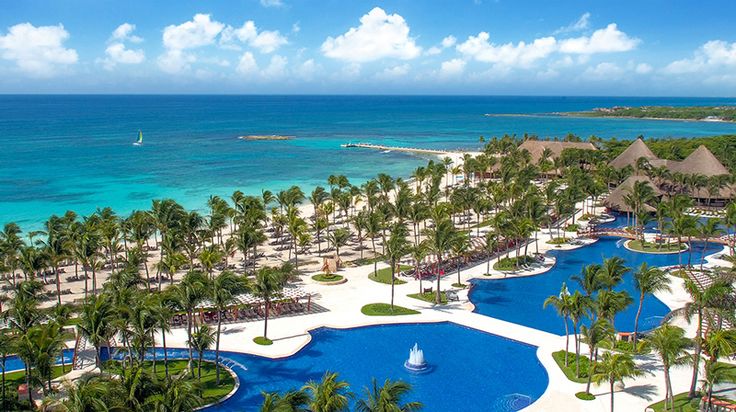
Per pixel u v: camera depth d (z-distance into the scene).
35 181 155.62
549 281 79.00
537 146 182.12
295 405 34.25
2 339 41.66
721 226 107.62
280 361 53.81
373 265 86.19
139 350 46.12
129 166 186.75
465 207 99.12
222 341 57.56
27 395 45.16
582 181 117.44
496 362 53.97
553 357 54.06
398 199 94.62
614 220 117.06
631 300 52.69
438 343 58.28
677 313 48.31
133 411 32.53
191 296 48.38
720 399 43.66
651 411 43.81
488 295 73.31
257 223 86.38
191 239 81.31
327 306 67.75
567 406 45.00
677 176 123.00
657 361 53.56
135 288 54.34
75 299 70.06
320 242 100.94
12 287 71.31
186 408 34.03
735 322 44.91
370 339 59.16
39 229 106.00
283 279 62.38
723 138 183.25
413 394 47.81
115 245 77.62
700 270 79.75
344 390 47.81
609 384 48.56
